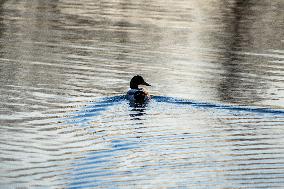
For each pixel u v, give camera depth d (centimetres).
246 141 1641
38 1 3803
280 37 3061
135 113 1828
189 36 3005
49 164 1456
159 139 1631
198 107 1911
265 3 4097
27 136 1638
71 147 1567
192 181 1377
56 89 2061
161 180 1374
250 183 1373
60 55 2538
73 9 3566
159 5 3850
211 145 1602
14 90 2030
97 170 1426
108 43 2786
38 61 2428
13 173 1403
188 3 3984
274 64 2547
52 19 3250
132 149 1562
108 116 1814
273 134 1698
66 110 1848
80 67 2369
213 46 2819
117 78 2239
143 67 2417
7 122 1734
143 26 3186
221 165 1474
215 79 2283
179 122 1770
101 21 3253
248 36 3058
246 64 2531
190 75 2331
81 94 2012
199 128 1723
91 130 1691
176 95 2052
